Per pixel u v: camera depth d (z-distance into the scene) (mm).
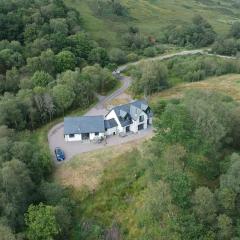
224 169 66000
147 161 73812
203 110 71750
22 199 72562
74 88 119250
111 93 135625
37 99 107750
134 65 169750
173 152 66875
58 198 75562
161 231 58844
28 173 77875
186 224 56156
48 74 133500
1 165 76438
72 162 87812
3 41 157750
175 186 60344
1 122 99562
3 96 121625
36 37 167750
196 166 66875
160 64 141125
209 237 55188
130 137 97625
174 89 136875
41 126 107688
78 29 191625
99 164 86375
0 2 180500
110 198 78438
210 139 69062
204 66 157875
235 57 194000
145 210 66938
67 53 152625
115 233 70812
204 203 57594
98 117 99375
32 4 193250
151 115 102438
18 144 83875
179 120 70938
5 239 60219
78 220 75000
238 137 76312
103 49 177500
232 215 58094
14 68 139750
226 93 127062
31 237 66625
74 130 96625
